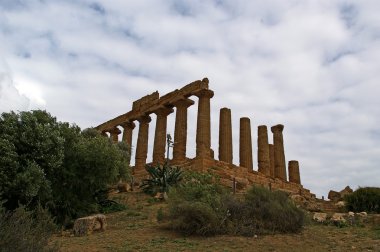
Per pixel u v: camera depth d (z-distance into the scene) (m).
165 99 43.28
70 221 19.69
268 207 17.38
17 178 17.34
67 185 21.08
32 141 19.03
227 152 39.88
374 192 25.20
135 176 40.91
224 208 16.98
